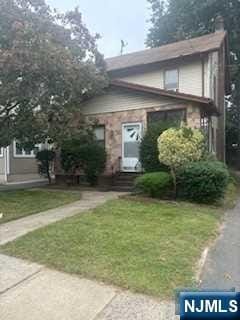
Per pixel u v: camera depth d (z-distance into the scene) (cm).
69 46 1109
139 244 536
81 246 523
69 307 344
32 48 936
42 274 426
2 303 352
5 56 889
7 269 443
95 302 354
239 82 2584
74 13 1164
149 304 350
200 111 1214
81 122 1198
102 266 445
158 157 1068
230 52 2481
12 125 1048
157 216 752
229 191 1264
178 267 449
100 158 1372
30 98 1001
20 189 1298
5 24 941
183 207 881
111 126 1413
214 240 611
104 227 638
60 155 1462
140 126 1338
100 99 1441
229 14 2398
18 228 652
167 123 1184
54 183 1537
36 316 326
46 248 517
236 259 504
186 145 973
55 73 1002
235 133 2692
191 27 2492
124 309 339
